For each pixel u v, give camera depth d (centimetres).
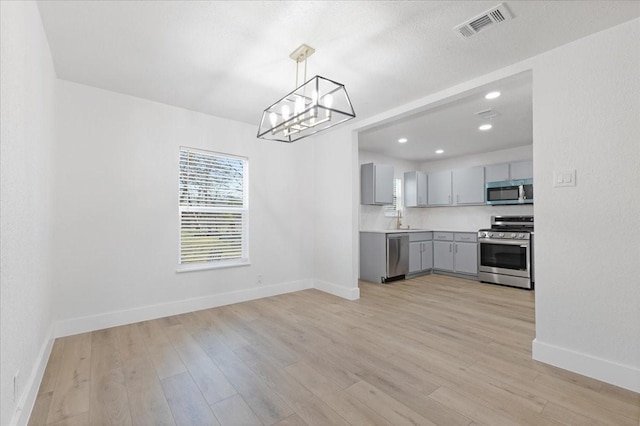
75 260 275
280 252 427
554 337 215
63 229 269
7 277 128
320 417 160
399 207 627
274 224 421
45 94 212
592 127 199
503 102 325
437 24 192
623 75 188
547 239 219
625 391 182
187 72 259
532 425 153
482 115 363
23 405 150
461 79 269
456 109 345
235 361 222
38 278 195
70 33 203
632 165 185
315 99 185
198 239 357
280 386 190
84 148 281
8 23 127
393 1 172
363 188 549
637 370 181
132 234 307
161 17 186
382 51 223
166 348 244
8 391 130
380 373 205
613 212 191
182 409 167
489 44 213
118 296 298
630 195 185
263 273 408
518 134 444
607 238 193
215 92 300
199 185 359
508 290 446
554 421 156
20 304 150
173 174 335
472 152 563
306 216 456
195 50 224
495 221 546
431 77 265
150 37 208
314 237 463
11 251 134
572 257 207
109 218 294
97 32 202
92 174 285
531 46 216
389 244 499
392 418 159
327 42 213
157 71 257
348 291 398
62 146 270
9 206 131
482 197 539
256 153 404
